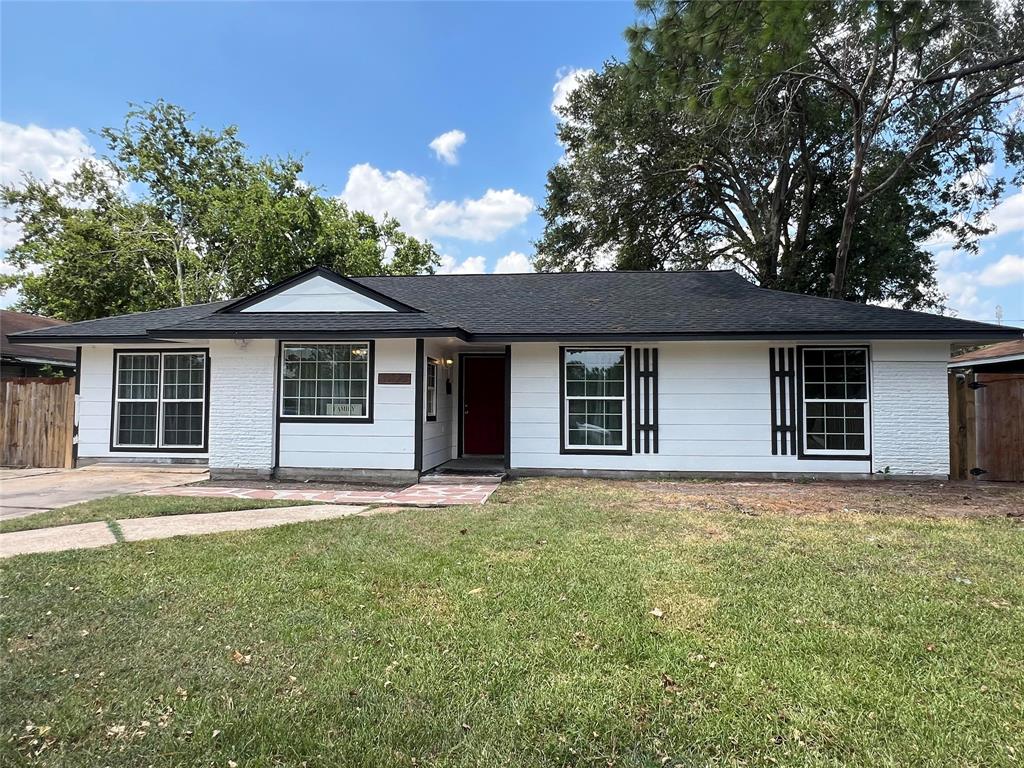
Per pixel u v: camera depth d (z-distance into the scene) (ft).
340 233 82.94
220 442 33.88
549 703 8.55
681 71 34.91
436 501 26.04
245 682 9.27
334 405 33.47
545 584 13.83
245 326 32.48
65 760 7.29
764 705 8.52
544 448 35.53
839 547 17.22
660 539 18.31
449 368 40.34
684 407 34.50
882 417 32.76
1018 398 33.01
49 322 66.90
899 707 8.48
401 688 9.05
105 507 23.98
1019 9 39.17
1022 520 21.21
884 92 45.68
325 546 17.61
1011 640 10.73
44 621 11.69
